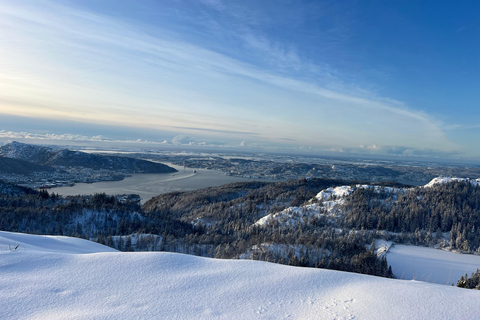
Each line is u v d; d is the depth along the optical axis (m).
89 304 10.51
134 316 9.66
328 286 12.59
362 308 10.34
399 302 10.80
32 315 9.62
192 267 14.97
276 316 9.83
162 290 11.91
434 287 12.43
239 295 11.54
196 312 10.06
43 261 14.91
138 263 14.96
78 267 14.28
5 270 13.49
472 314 9.79
